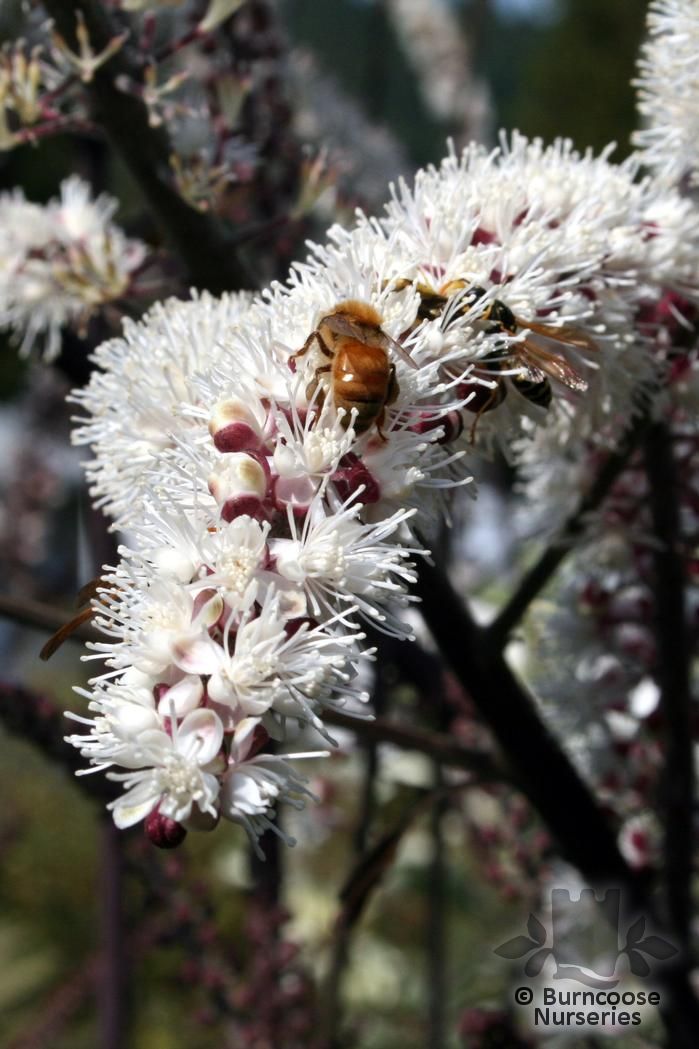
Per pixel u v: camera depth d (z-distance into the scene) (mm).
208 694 232
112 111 306
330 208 367
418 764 430
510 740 314
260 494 241
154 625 234
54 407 722
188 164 315
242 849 515
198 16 353
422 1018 517
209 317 276
